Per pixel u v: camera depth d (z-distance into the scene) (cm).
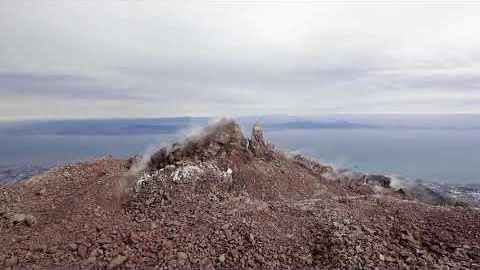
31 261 646
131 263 639
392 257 650
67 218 796
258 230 729
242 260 645
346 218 783
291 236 724
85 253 666
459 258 646
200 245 685
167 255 657
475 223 772
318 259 657
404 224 774
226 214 805
